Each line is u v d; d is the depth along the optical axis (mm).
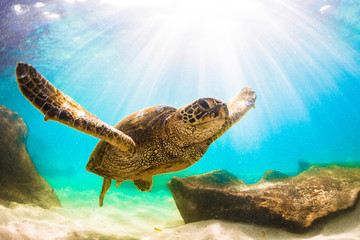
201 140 3146
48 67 24188
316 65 35000
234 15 19000
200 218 4426
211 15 19078
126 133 3123
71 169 15188
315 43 25266
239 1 17094
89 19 16469
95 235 3867
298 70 36500
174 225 5156
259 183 5195
